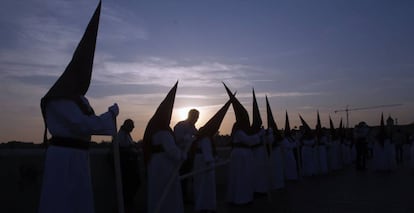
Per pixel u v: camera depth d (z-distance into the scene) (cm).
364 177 1445
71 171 389
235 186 915
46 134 416
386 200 881
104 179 746
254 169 1069
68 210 383
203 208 801
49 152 392
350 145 2448
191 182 1052
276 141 1191
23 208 576
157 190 629
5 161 562
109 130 407
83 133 394
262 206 867
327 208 801
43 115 405
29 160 591
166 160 632
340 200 896
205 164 820
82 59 405
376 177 1430
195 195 865
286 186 1248
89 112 406
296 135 1645
